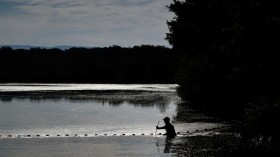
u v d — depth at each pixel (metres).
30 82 183.38
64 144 24.36
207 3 48.34
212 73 48.06
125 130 32.03
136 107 53.47
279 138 20.00
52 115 42.72
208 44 48.72
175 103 60.41
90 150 22.25
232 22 26.75
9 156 20.56
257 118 21.48
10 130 31.69
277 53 21.52
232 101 46.59
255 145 20.30
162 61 189.00
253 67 22.91
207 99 50.56
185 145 23.47
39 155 20.83
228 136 26.66
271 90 22.83
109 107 52.94
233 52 24.83
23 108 50.41
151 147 23.11
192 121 37.94
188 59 56.75
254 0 21.38
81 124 35.72
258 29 21.38
